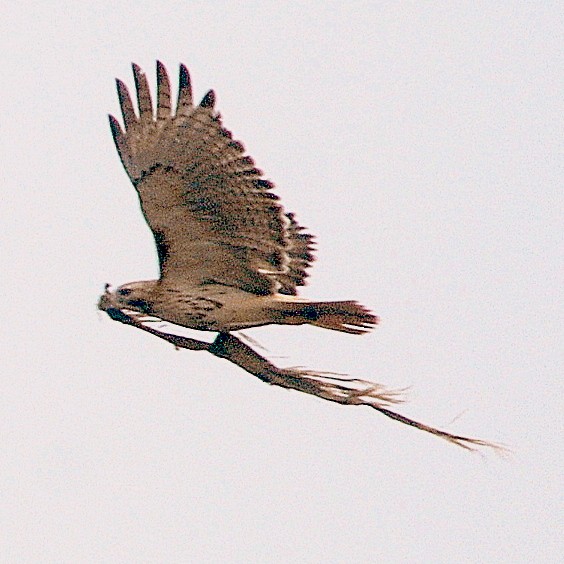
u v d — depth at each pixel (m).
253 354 16.39
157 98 15.43
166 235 15.78
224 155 15.45
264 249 15.77
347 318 15.74
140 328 16.36
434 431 16.23
